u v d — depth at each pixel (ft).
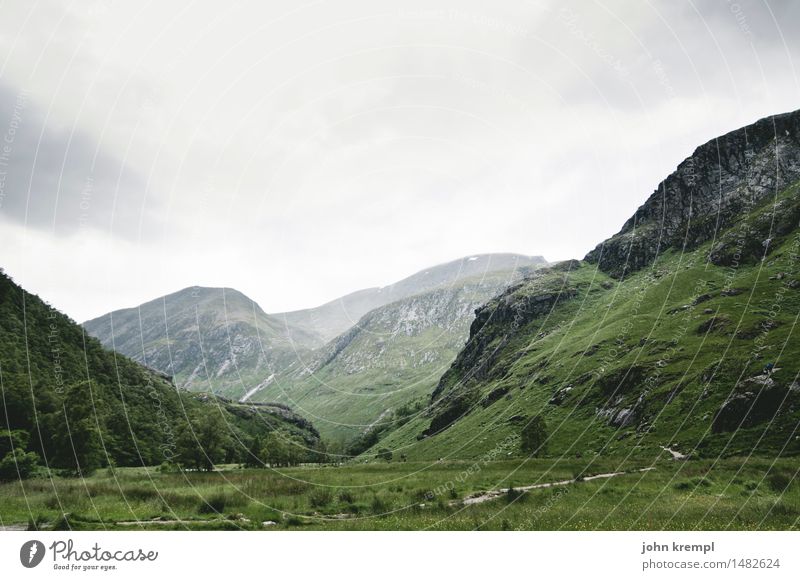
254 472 158.71
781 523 55.57
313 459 323.57
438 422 475.31
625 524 58.03
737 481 87.35
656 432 213.25
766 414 171.63
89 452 167.32
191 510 68.64
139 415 291.17
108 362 359.66
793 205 453.99
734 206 570.05
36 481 97.04
